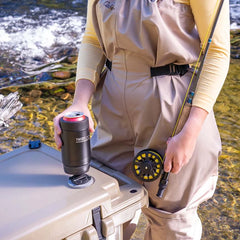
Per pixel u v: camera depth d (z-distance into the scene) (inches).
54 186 53.0
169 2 55.4
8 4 213.6
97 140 68.7
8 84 150.5
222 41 56.6
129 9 56.8
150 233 67.8
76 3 219.8
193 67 66.5
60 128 52.8
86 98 64.6
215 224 86.6
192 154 59.7
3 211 48.3
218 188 97.8
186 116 57.2
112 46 61.0
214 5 54.6
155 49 57.2
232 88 148.7
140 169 60.1
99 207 51.0
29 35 183.8
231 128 123.4
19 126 125.3
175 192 61.8
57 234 47.6
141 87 59.3
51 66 164.6
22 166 58.1
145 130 61.4
